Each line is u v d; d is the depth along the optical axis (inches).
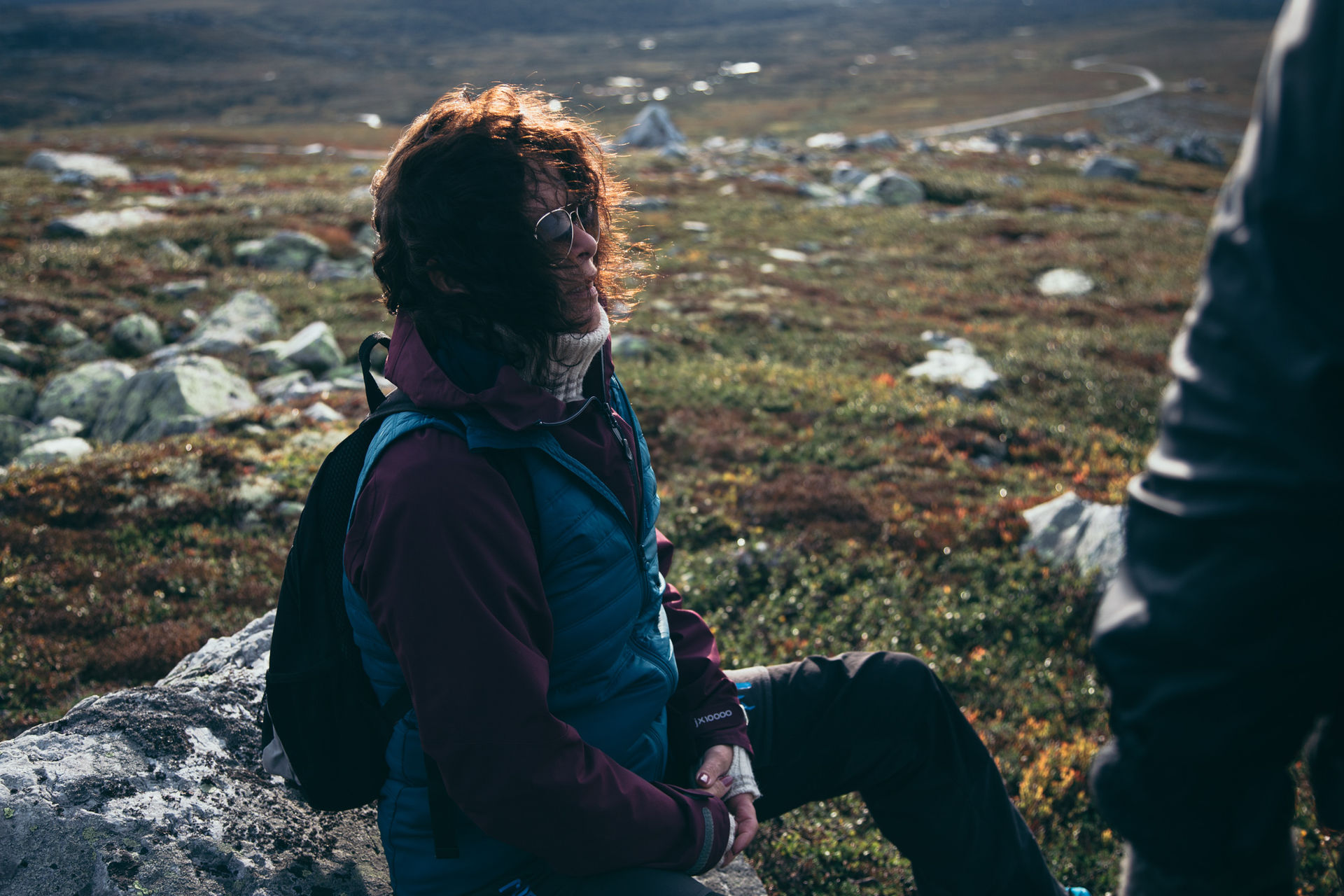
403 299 65.9
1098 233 1087.0
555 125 66.1
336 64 6939.0
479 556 59.4
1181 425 36.6
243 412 378.0
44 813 79.4
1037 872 86.1
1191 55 6427.2
